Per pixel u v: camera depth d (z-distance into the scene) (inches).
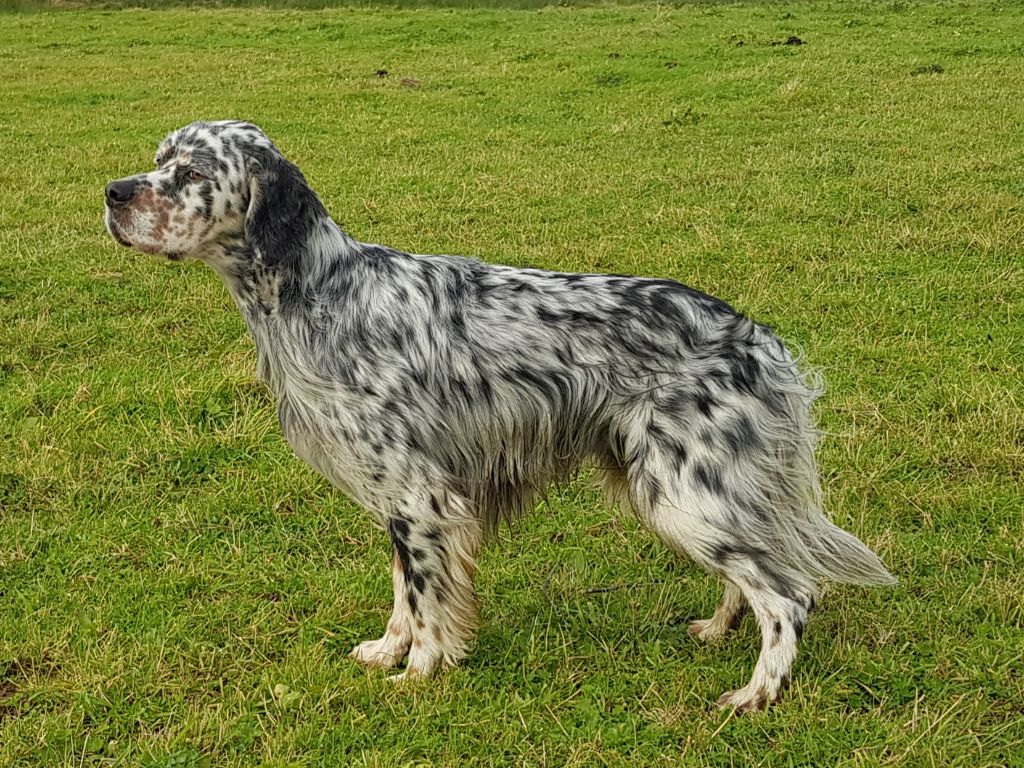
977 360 163.8
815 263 195.3
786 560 118.1
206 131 118.5
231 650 124.3
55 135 318.3
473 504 121.4
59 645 124.3
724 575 117.5
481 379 119.3
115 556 135.2
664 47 438.6
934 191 233.5
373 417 118.0
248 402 158.2
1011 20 470.3
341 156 288.5
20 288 191.3
